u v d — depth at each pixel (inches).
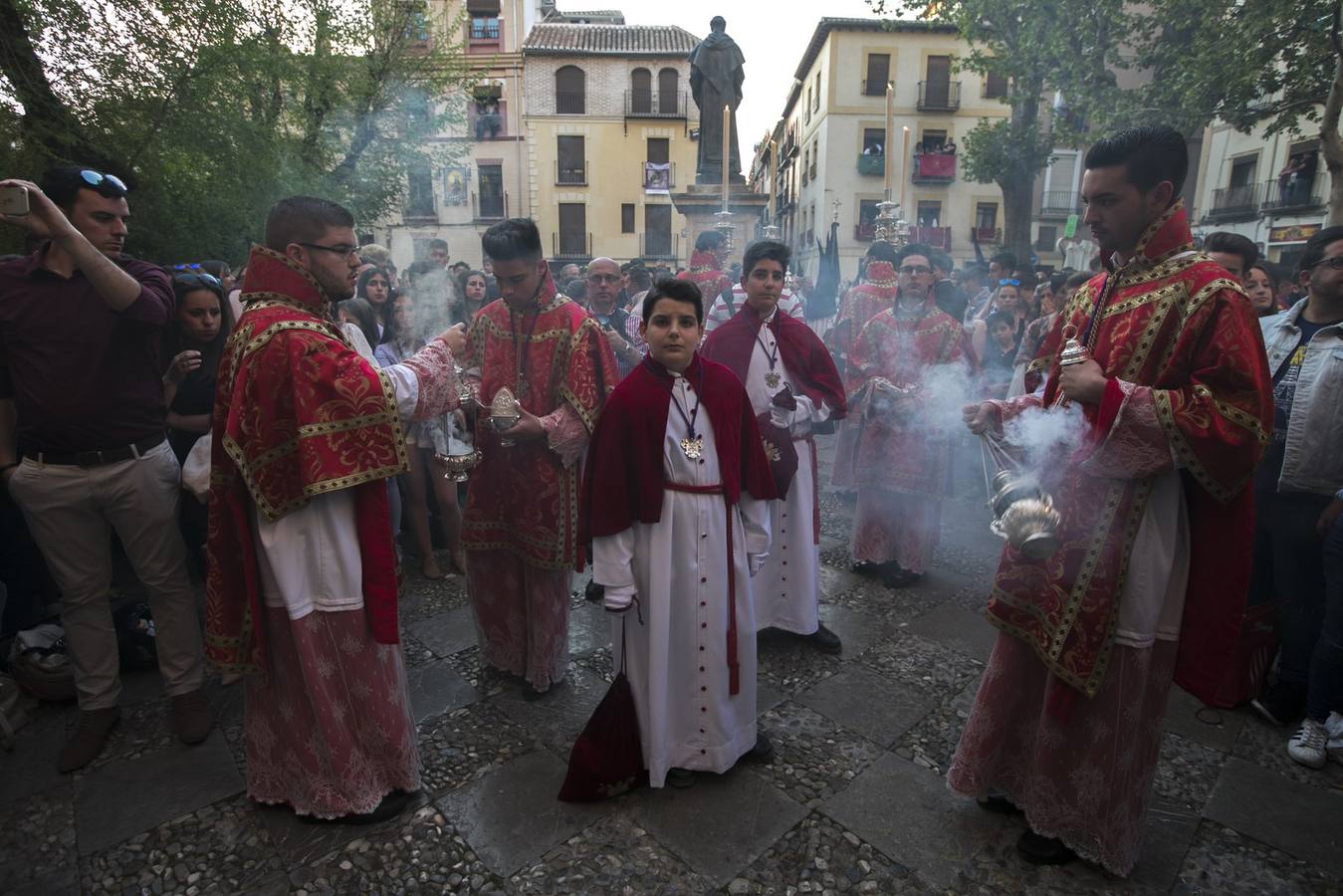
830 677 120.3
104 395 94.9
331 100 314.3
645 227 1029.8
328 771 85.4
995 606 82.0
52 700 111.6
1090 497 74.0
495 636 117.2
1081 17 474.6
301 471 76.4
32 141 178.9
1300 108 404.8
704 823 86.7
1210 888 77.7
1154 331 69.1
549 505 106.3
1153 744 76.9
